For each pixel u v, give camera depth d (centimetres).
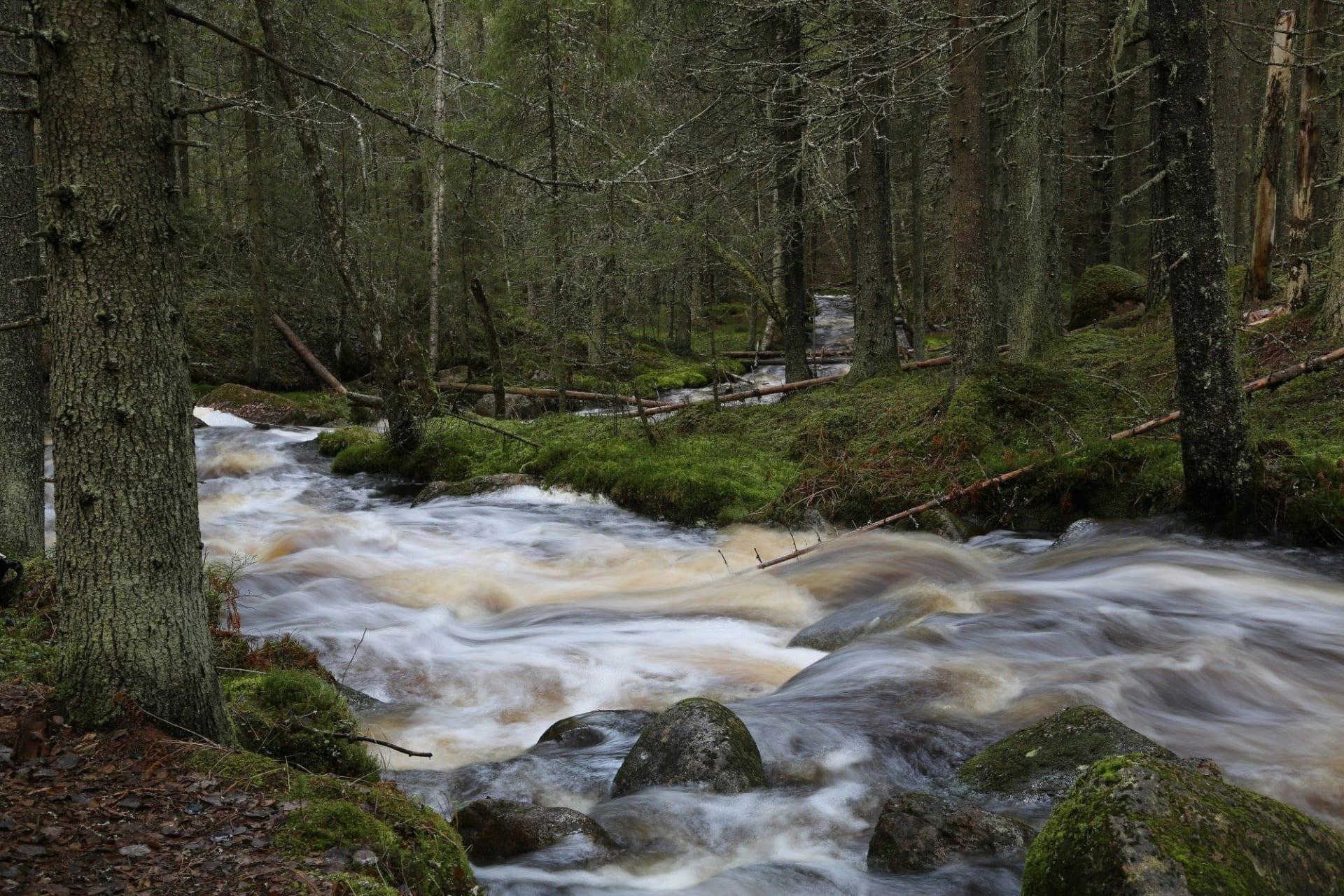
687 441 1620
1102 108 2698
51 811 361
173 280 418
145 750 405
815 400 1786
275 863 342
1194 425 1001
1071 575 980
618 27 2195
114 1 392
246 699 504
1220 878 322
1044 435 1264
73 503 411
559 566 1156
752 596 981
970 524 1210
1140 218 3042
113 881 323
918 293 2281
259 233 2417
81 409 405
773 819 491
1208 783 366
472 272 2778
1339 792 514
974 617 814
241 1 1839
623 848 463
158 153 410
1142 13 952
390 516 1416
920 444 1299
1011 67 1633
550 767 561
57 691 420
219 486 1628
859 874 439
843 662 719
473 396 2350
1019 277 1675
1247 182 2816
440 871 376
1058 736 523
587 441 1645
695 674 757
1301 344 1328
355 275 1622
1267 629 791
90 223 397
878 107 1326
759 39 1797
